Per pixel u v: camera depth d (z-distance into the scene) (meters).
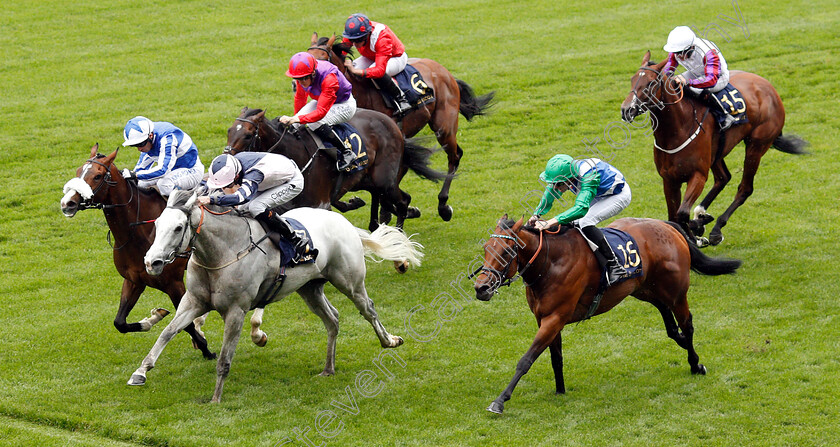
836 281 11.96
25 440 8.47
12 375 10.00
